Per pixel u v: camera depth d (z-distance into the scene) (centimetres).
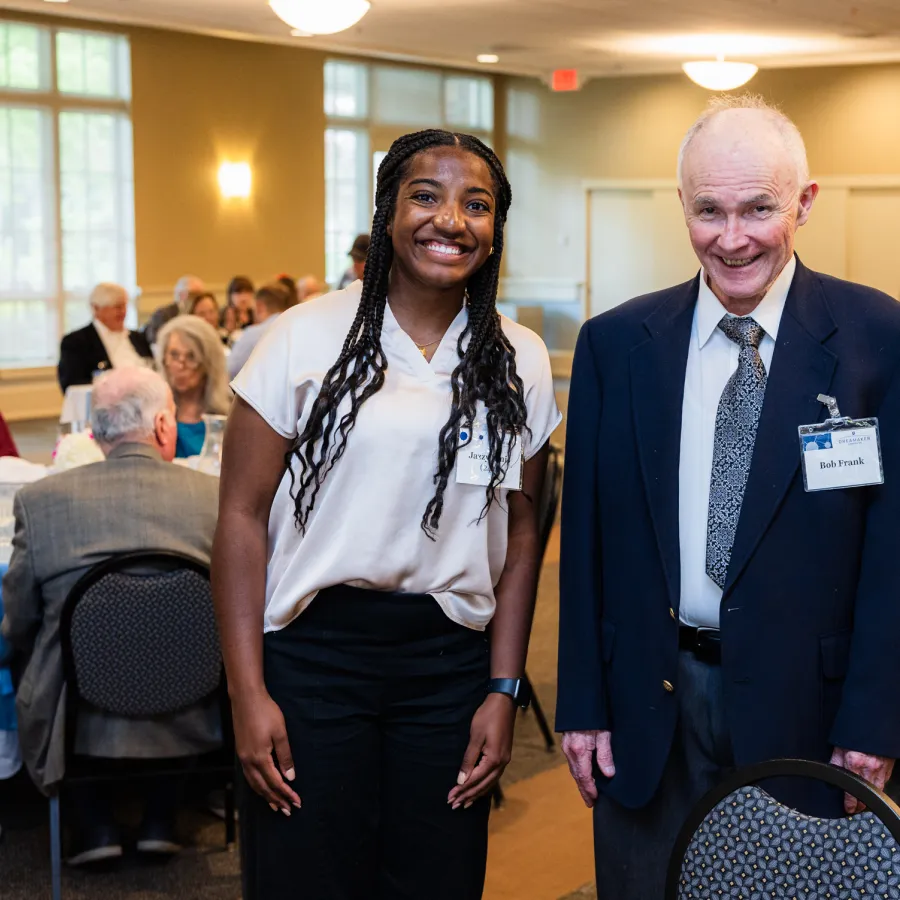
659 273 1455
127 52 1127
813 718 171
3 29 1052
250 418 176
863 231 1305
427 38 1088
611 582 185
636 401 179
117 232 1154
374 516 173
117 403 279
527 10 911
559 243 1523
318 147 1316
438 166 171
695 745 179
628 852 187
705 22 974
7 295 1088
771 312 172
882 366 170
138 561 266
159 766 280
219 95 1205
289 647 178
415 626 178
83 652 266
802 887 131
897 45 1114
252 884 186
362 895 187
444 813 185
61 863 299
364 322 175
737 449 171
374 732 183
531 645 470
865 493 170
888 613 167
